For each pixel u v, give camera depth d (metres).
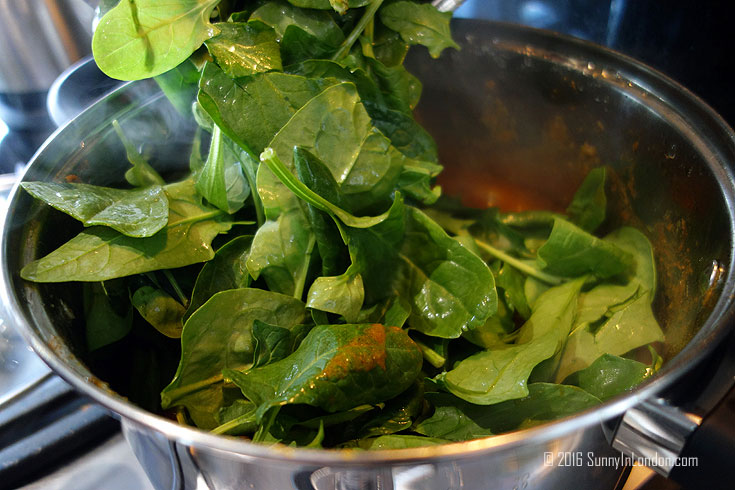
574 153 0.40
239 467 0.26
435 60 0.39
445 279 0.32
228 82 0.31
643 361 0.34
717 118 0.33
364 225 0.31
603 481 0.30
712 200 0.32
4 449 0.33
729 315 0.27
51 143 0.33
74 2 0.45
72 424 0.34
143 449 0.29
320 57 0.33
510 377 0.30
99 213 0.31
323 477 0.25
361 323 0.31
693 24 0.39
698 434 0.25
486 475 0.26
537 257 0.37
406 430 0.30
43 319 0.29
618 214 0.39
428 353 0.32
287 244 0.31
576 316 0.35
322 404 0.27
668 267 0.35
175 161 0.37
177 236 0.32
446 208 0.41
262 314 0.30
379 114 0.35
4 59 0.45
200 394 0.30
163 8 0.31
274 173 0.30
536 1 0.44
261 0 0.33
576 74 0.37
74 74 0.39
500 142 0.42
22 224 0.31
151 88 0.35
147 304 0.31
